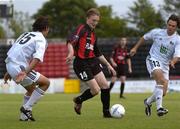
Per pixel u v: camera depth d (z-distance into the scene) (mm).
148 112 42312
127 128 32875
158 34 40781
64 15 198875
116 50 79688
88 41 39000
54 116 42688
